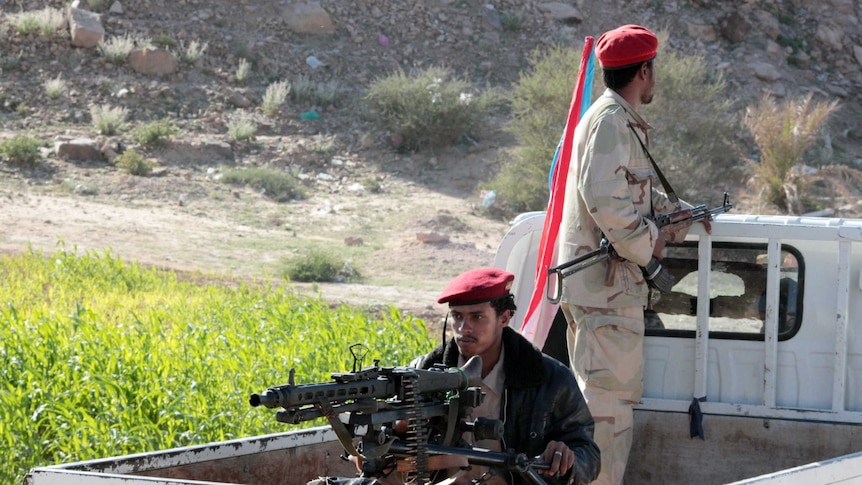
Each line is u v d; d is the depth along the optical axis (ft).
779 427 14.46
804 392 14.56
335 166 92.12
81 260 50.03
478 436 9.97
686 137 85.25
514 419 11.28
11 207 67.87
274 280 57.98
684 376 14.98
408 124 95.30
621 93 14.26
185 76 100.73
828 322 14.43
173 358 25.21
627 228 13.43
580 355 14.12
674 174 83.97
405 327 31.27
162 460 11.71
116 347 26.08
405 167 93.40
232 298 42.52
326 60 108.99
